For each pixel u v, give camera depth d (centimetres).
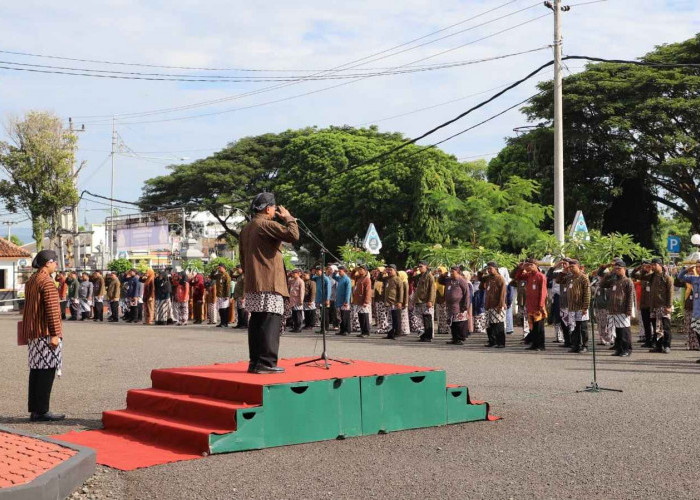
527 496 632
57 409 1070
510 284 2323
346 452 797
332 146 5512
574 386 1219
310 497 636
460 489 654
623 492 639
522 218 3625
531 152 4550
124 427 905
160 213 5512
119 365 1552
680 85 4278
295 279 2530
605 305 1881
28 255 5231
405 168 4859
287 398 835
